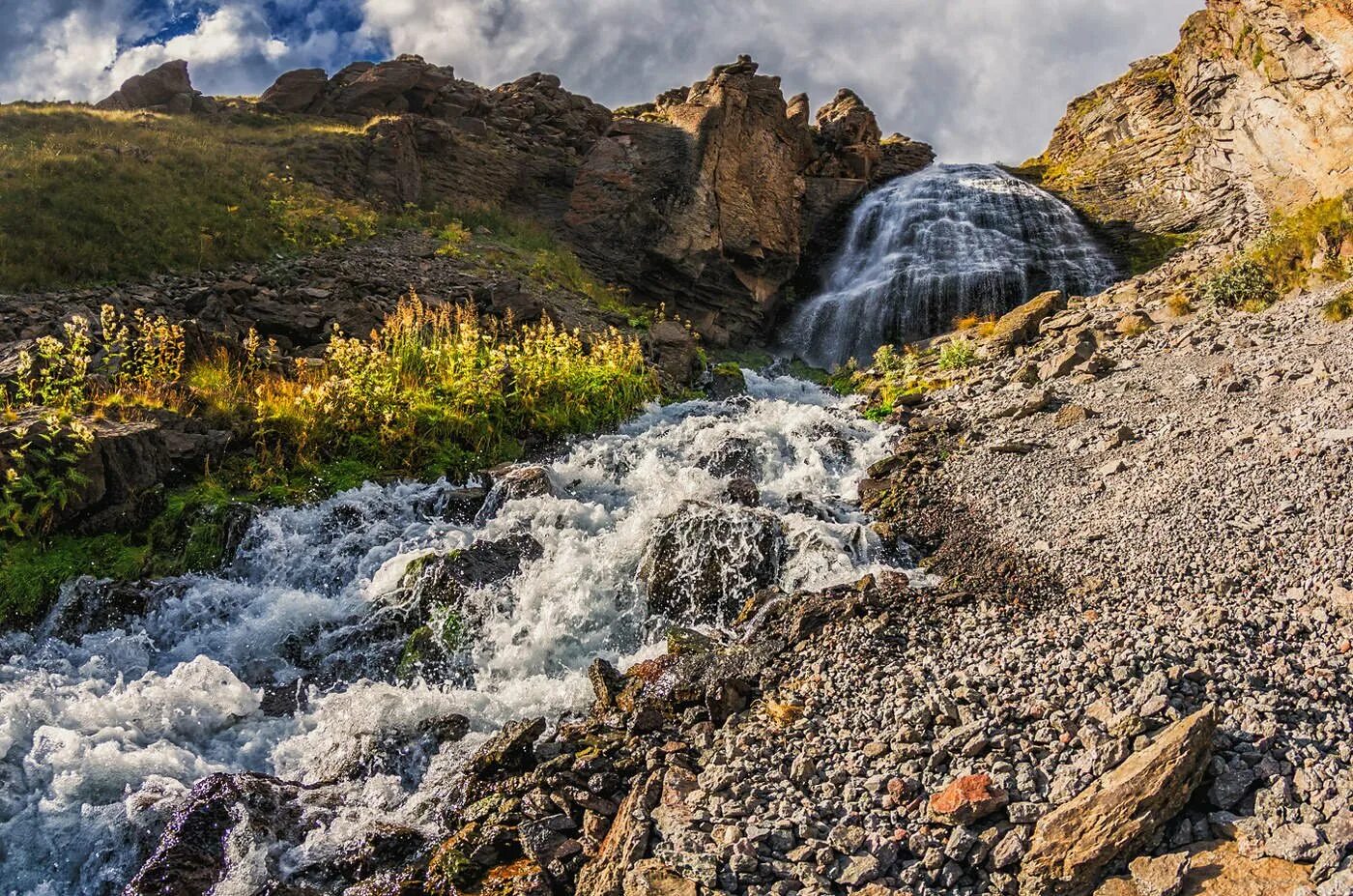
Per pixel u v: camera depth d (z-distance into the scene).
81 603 7.38
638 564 7.89
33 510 7.81
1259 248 15.38
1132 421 10.07
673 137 24.31
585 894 4.24
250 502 8.77
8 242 14.95
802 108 32.81
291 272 16.61
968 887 3.94
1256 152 22.94
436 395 11.11
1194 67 25.94
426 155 23.95
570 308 18.05
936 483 9.59
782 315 25.59
